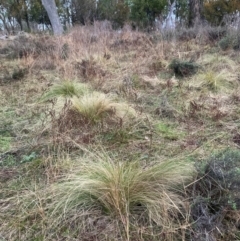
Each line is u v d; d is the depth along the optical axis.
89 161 2.24
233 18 8.70
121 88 4.25
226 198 1.74
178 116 3.39
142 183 1.90
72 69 5.28
